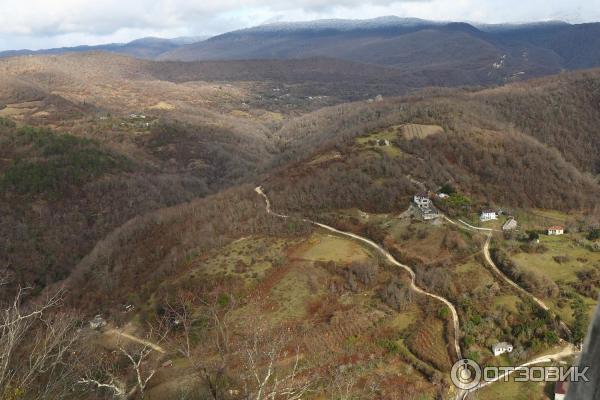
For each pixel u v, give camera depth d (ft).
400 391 147.74
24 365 96.43
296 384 127.75
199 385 130.62
